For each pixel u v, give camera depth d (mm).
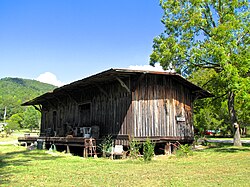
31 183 7145
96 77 13062
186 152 14516
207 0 19062
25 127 64500
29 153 16156
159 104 15273
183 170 9297
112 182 7242
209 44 16562
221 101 21250
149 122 14516
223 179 7637
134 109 13984
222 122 39062
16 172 8953
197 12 18344
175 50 18375
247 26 17734
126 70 12461
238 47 17359
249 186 6758
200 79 21422
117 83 15055
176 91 16484
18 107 99938
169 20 19359
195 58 17797
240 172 8844
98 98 16547
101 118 15945
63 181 7406
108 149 13711
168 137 15336
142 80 14703
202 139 22719
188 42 18531
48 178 7840
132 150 13109
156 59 19844
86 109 17938
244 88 15078
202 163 11211
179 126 16219
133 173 8664
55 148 17734
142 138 14008
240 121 32375
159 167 10055
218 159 12625
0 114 98312
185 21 18859
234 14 18438
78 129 17328
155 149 16172
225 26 16297
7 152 17016
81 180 7531
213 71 21516
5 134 46312
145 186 6750
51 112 23953
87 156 14055
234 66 15891
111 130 14922
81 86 16531
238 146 19859
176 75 15336
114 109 15016
